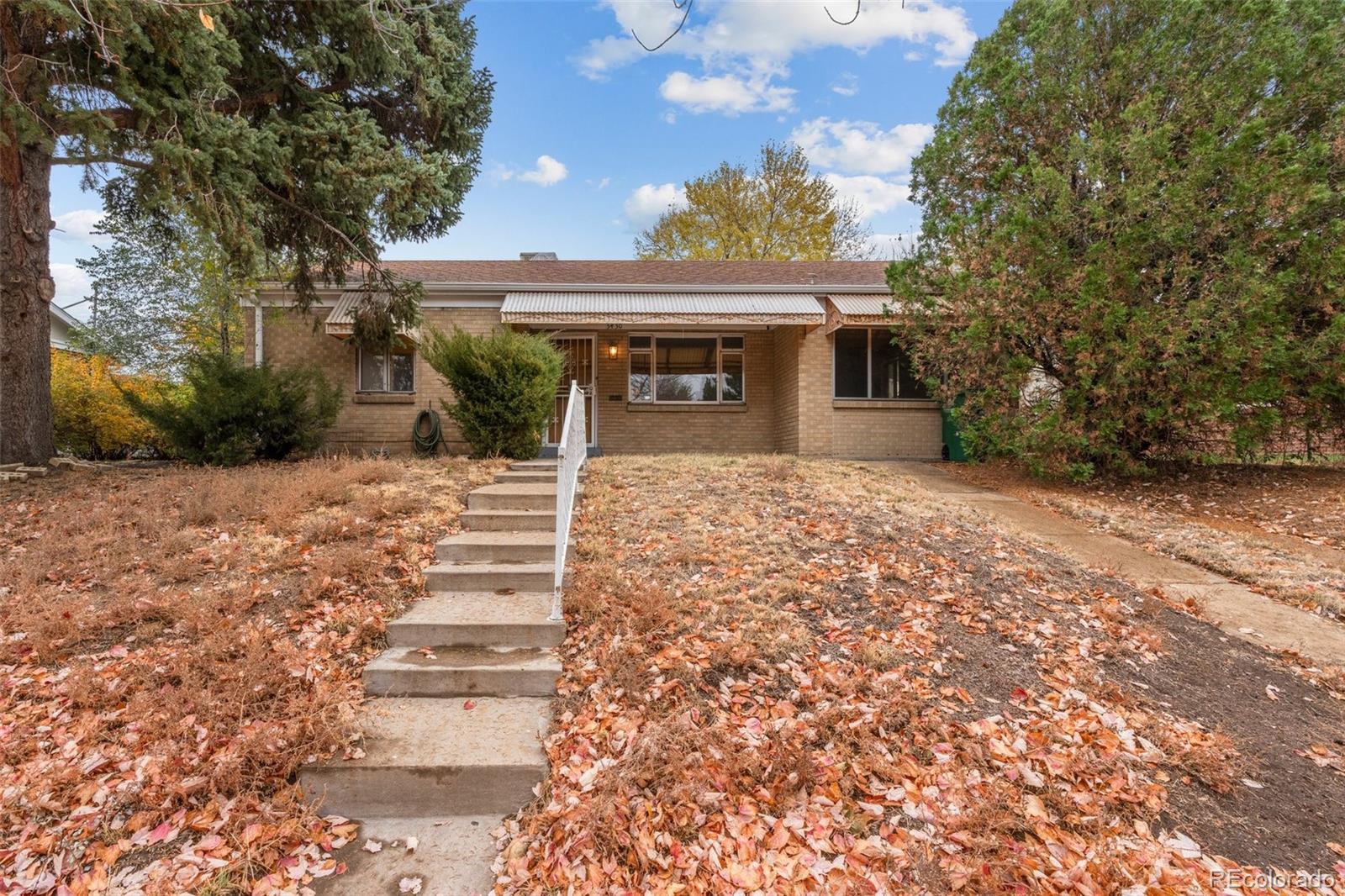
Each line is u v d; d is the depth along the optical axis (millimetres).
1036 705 3635
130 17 6477
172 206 7422
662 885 2527
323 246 10984
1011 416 9031
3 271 8211
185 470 8656
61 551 5348
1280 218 7477
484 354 9547
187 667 3693
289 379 9953
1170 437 8906
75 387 14172
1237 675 4066
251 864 2627
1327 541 6773
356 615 4332
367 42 9812
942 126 10781
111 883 2514
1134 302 8117
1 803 2832
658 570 5137
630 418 14242
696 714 3438
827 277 14266
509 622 4191
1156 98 8227
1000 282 8406
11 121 7020
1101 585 5344
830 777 3039
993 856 2621
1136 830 2807
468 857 2781
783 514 6566
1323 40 7797
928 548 5801
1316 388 7980
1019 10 9930
